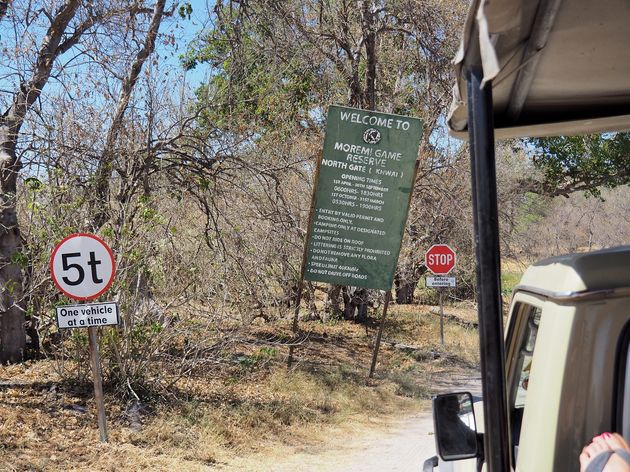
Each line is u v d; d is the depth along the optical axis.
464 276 26.98
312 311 23.14
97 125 11.79
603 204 39.81
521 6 2.15
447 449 2.84
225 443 10.13
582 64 2.69
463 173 21.58
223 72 16.73
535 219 31.19
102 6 12.62
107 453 8.90
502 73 2.45
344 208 15.30
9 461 8.12
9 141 11.50
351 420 12.35
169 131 13.19
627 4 2.22
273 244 16.64
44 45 12.03
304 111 19.98
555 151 29.08
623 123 3.41
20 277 12.23
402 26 20.56
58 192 11.09
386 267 15.48
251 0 16.70
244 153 14.30
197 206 13.73
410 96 21.97
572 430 2.04
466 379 16.92
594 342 2.04
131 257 10.73
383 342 20.72
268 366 14.73
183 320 11.59
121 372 10.96
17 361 12.36
